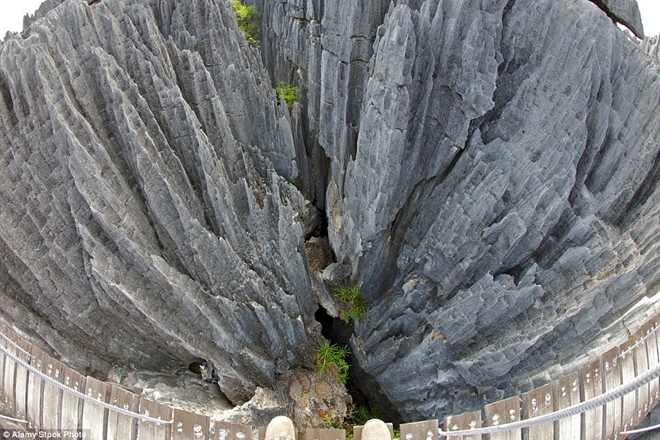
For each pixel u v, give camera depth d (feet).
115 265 53.42
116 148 58.13
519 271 58.70
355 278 70.13
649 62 56.18
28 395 39.09
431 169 61.05
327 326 78.59
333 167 71.46
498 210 55.77
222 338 57.88
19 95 53.57
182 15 70.23
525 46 56.18
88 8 59.72
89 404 38.04
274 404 61.21
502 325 56.39
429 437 37.04
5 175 53.42
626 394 34.50
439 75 56.44
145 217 57.88
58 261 53.62
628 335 47.85
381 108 55.57
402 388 64.54
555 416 34.68
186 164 61.98
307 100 78.64
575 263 53.16
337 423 65.62
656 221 52.54
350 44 60.54
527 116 55.47
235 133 72.28
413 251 65.05
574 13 52.26
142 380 58.80
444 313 58.18
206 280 59.16
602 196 56.44
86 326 56.24
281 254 62.90
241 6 89.25
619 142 55.11
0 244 54.44
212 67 70.64
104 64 57.16
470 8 52.75
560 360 52.95
